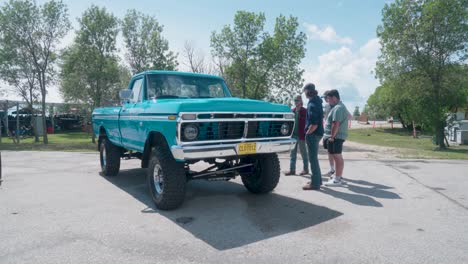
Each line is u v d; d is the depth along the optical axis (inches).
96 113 327.0
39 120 1240.8
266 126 203.8
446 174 310.2
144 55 850.1
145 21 850.1
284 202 216.7
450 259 131.9
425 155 489.1
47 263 130.2
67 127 1397.6
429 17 803.4
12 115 1163.3
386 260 131.3
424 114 871.1
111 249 143.4
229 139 188.2
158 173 205.9
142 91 241.3
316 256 135.4
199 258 134.3
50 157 474.9
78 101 885.2
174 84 245.6
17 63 844.0
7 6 811.4
